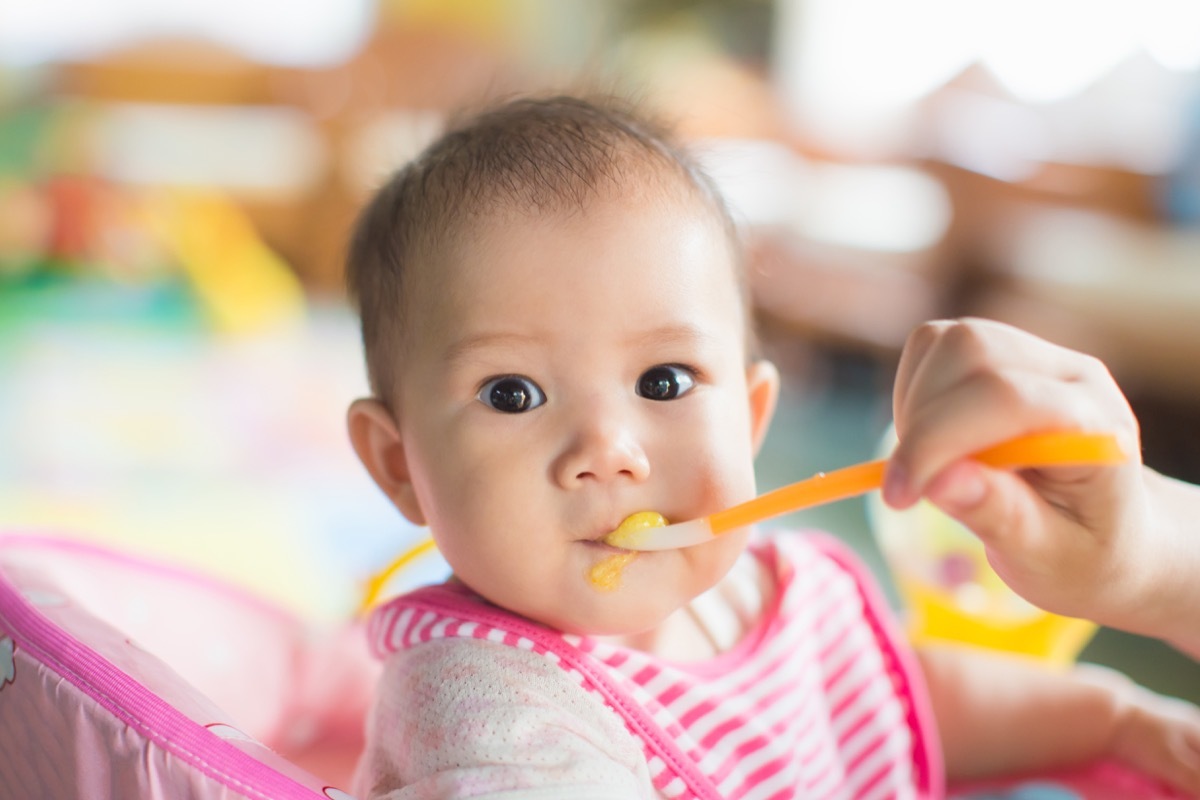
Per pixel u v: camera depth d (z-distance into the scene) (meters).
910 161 3.00
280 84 4.12
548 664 0.67
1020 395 0.46
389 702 0.69
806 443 2.55
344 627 1.08
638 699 0.70
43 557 0.90
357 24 4.42
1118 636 1.79
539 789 0.59
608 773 0.62
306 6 4.38
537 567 0.64
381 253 0.75
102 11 4.24
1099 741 0.93
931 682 0.94
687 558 0.65
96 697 0.66
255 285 2.90
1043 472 0.50
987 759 0.94
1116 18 2.92
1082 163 2.67
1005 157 2.68
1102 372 0.51
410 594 0.74
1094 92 2.86
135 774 0.63
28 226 3.00
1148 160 2.66
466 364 0.65
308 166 3.78
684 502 0.65
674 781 0.68
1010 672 0.95
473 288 0.66
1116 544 0.51
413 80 3.98
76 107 3.94
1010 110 2.96
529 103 0.84
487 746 0.62
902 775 0.85
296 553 1.80
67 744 0.66
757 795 0.73
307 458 2.18
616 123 0.75
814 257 2.97
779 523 2.13
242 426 2.29
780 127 3.66
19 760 0.71
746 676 0.76
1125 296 2.28
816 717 0.80
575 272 0.65
